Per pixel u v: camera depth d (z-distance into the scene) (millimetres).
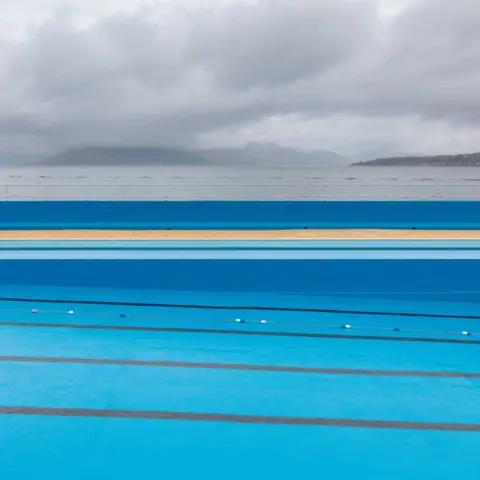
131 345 3779
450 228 8898
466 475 2203
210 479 2133
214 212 9141
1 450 2318
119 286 5207
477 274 4871
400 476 2186
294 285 5109
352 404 2842
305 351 3711
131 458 2271
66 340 3871
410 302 4945
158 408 2750
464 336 4105
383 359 3570
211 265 5137
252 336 4039
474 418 2707
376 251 6250
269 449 2365
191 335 4043
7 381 3082
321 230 8805
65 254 6020
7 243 7039
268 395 2938
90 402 2809
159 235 8047
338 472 2203
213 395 2924
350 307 4859
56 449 2332
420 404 2859
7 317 4445
